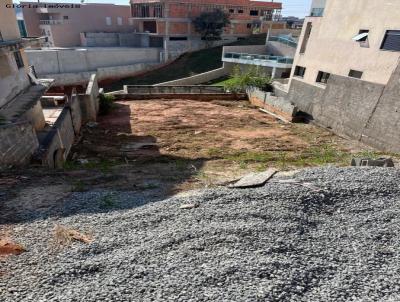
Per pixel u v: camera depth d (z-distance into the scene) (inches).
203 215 258.4
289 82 899.4
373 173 344.8
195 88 1042.1
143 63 1567.4
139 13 1755.7
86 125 709.9
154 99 980.6
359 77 650.8
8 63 482.3
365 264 211.5
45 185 328.5
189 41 1679.4
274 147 590.2
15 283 181.8
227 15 1659.7
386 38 581.9
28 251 212.7
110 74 1467.8
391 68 569.0
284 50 1321.4
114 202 289.6
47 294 173.8
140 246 217.3
